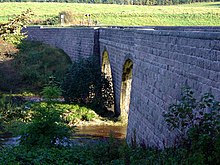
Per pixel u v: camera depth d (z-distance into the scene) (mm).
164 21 62406
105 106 29766
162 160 10648
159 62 15086
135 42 19766
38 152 14234
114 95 29156
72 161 13719
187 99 10602
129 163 12234
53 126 15398
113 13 67500
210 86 10250
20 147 15039
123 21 63719
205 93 9945
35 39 54219
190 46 11742
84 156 14398
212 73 10172
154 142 14797
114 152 14633
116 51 27234
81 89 30125
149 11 69625
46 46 48688
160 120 14344
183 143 10539
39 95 34469
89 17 64250
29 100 31688
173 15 64375
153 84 15820
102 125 26453
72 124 26422
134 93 19422
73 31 42375
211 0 97688
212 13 63125
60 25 57125
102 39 33125
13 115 23016
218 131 8844
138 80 18672
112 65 29078
